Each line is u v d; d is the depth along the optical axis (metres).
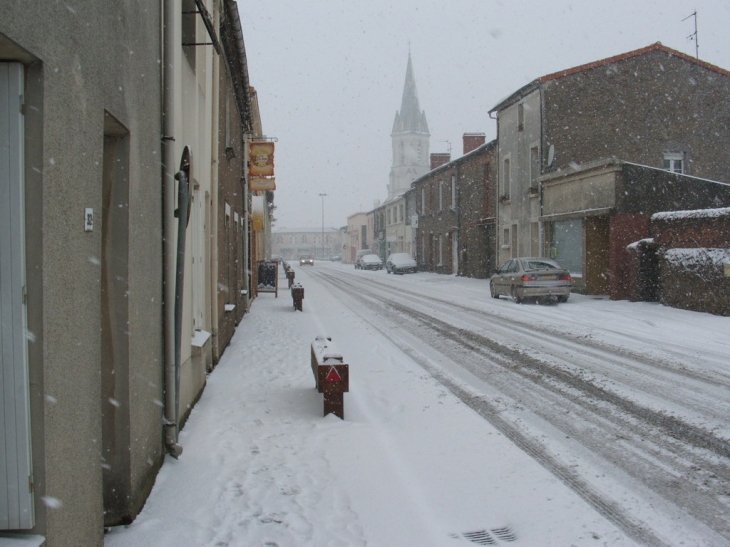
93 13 3.49
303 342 12.26
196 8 8.04
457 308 19.03
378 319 16.42
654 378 8.56
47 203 2.85
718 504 4.53
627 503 4.56
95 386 3.51
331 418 6.77
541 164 25.56
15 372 2.77
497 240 31.75
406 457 5.58
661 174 20.27
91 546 3.43
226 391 8.05
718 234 15.59
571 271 23.83
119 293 4.23
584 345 11.43
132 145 4.38
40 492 2.81
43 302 2.81
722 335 12.31
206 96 9.08
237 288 14.91
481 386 8.38
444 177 42.84
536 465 5.36
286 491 4.79
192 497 4.67
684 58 25.75
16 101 2.76
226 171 12.19
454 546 3.96
